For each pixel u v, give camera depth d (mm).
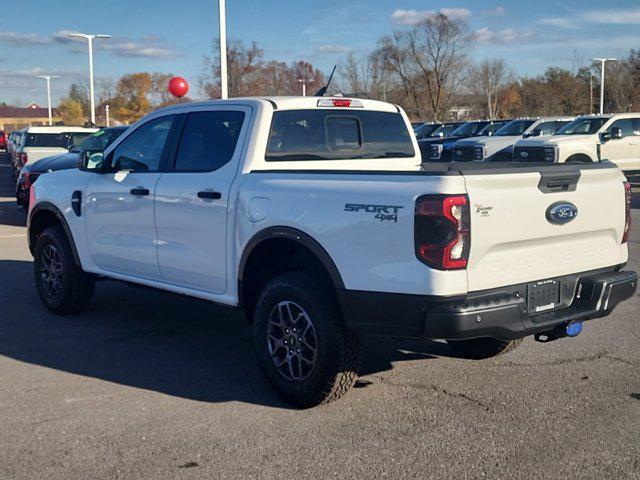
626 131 19344
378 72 48500
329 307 4648
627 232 5137
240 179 5281
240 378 5531
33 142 17719
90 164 6730
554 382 5332
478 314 4191
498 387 5250
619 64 50094
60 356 6043
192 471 4000
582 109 52531
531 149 18609
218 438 4422
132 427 4586
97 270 6746
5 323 7062
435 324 4176
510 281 4418
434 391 5188
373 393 5156
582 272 4863
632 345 6172
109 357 6027
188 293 5828
